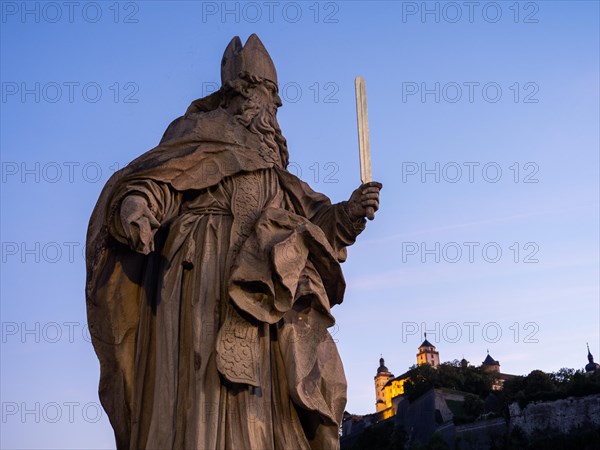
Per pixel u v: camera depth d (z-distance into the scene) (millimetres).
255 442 6926
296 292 7375
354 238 8023
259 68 8461
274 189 8000
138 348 7449
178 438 6930
